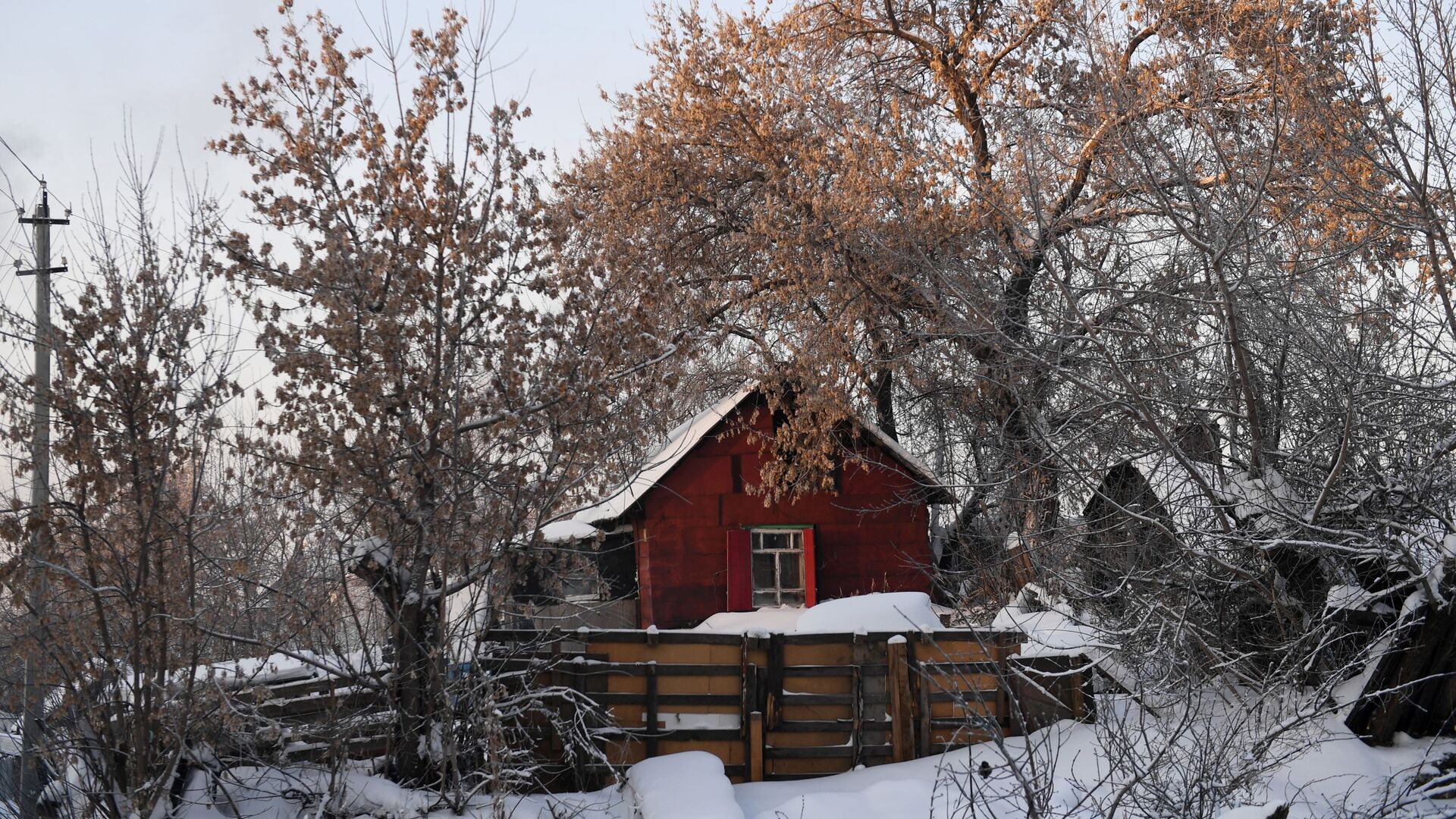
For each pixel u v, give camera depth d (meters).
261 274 9.38
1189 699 8.09
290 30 9.94
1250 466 11.15
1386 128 10.13
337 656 9.38
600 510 19.81
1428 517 10.48
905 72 22.03
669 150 20.86
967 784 9.24
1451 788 7.77
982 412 17.12
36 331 8.67
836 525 19.33
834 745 11.04
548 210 10.46
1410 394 10.30
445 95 10.08
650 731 10.90
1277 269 11.82
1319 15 11.13
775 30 21.02
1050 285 14.95
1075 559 13.41
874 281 17.77
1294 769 9.00
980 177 16.94
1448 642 9.12
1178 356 11.94
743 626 17.55
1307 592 10.85
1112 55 12.12
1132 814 7.50
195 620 8.43
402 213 9.60
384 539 9.61
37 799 9.34
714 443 19.47
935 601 19.19
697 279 21.03
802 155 19.53
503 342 9.93
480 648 10.23
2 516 8.50
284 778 9.12
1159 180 12.72
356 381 9.10
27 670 8.77
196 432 8.91
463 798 9.05
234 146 9.83
